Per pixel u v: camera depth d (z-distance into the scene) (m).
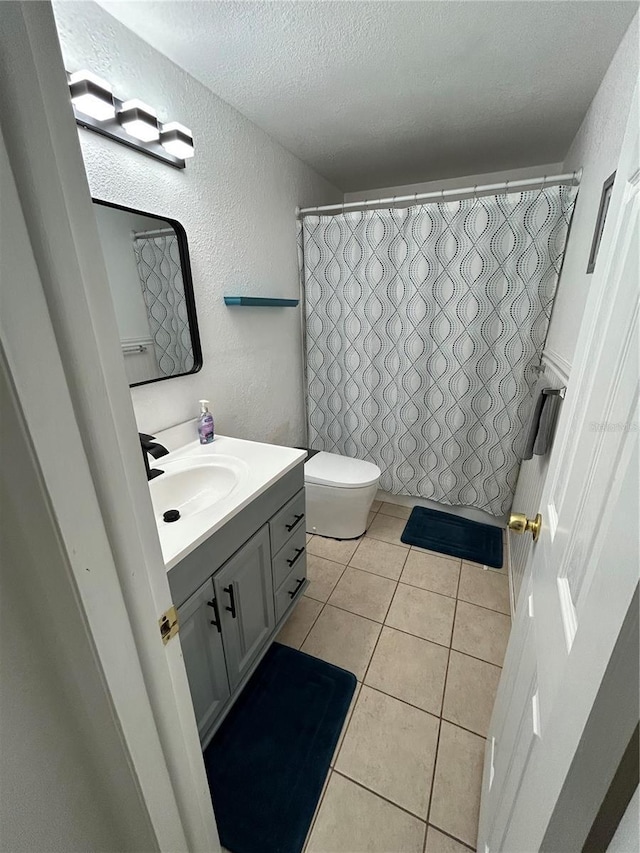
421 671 1.40
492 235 1.80
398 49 1.22
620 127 1.12
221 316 1.65
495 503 2.24
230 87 1.42
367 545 2.15
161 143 1.23
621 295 0.53
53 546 0.36
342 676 1.38
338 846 0.95
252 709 1.26
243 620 1.21
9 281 0.30
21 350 0.31
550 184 1.76
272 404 2.14
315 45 1.20
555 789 0.44
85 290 0.36
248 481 1.21
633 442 0.40
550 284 1.77
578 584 0.52
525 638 0.81
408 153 2.03
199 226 1.47
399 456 2.41
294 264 2.18
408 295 2.05
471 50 1.22
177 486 1.26
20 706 0.40
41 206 0.31
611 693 0.36
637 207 0.52
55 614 0.40
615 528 0.39
